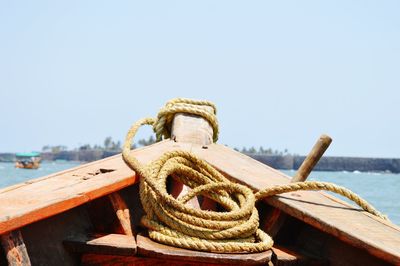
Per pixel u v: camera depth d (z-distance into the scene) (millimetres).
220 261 2830
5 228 2125
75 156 109562
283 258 3102
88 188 2785
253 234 3209
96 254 2893
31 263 2566
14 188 2830
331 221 2979
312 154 3639
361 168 74438
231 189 3389
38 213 2314
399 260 2566
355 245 2783
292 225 3461
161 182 3232
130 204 3490
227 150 4805
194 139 4715
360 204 3572
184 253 2822
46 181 3070
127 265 2916
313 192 4027
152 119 5094
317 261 3170
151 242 2967
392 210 14930
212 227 3018
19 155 58406
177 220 3039
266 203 3580
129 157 3475
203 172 3592
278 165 80000
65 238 2871
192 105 5039
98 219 3094
